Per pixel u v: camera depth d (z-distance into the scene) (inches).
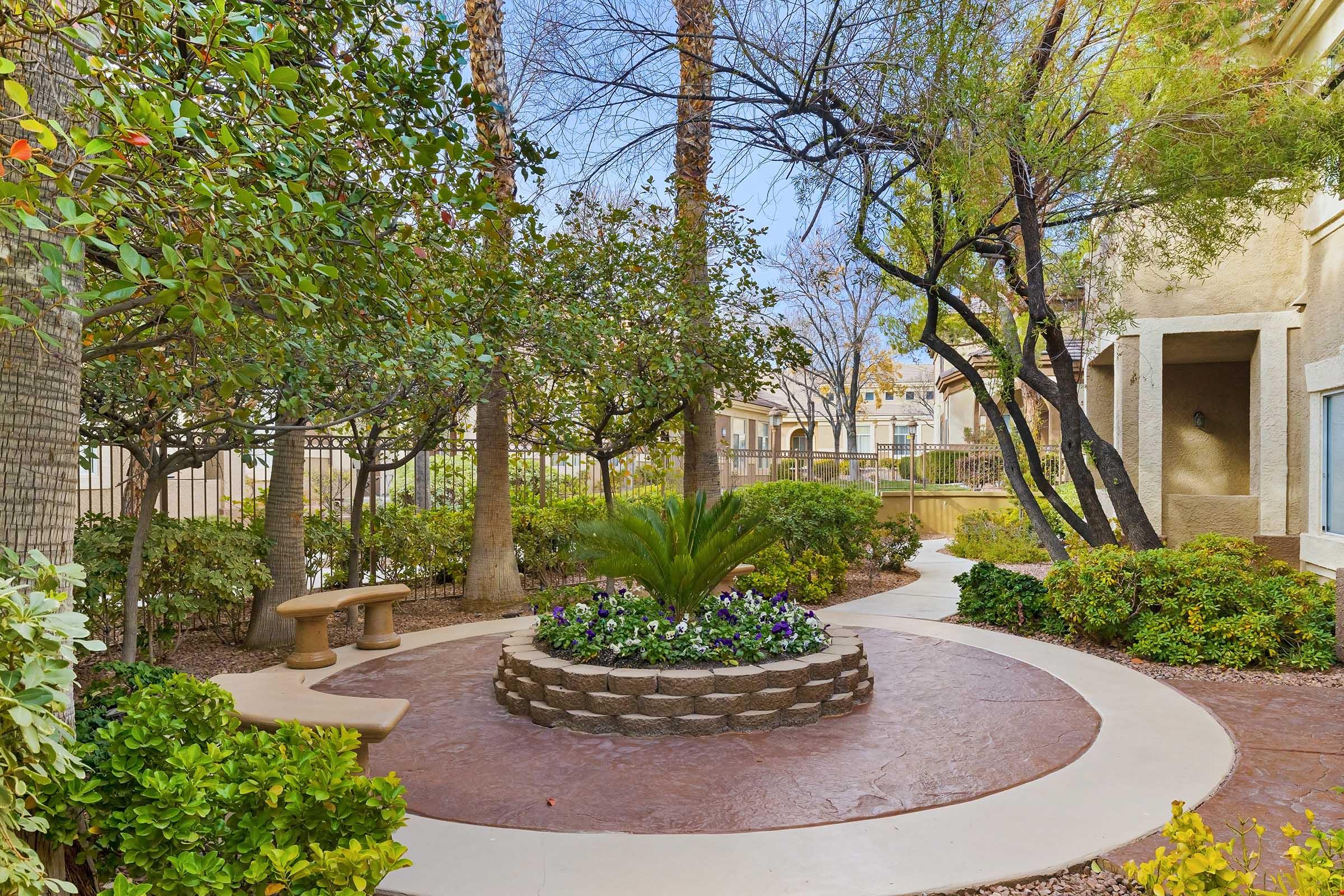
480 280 215.3
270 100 118.9
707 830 147.6
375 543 378.9
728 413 1222.3
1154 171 322.0
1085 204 343.6
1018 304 442.6
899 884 127.1
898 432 1908.2
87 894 109.4
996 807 157.2
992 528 684.1
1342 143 301.0
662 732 205.2
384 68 157.6
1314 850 94.7
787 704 212.5
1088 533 378.0
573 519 469.4
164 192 109.2
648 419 416.2
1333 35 350.6
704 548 246.5
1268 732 205.5
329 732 114.8
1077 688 249.8
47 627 80.6
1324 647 274.7
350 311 153.6
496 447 408.5
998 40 282.4
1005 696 241.6
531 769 181.0
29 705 77.0
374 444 357.1
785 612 258.7
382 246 145.3
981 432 1005.2
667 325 370.3
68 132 107.0
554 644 242.1
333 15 160.7
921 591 467.2
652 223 376.5
